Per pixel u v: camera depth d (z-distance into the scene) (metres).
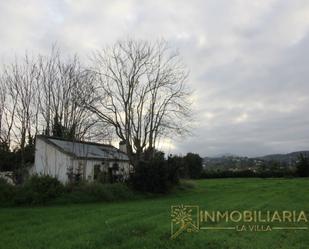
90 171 38.34
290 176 72.00
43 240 11.51
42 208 21.91
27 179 27.86
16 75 38.91
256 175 76.06
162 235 12.20
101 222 15.05
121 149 48.75
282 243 11.49
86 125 43.28
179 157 38.47
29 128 39.56
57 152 38.03
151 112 40.00
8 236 12.38
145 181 32.25
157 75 40.66
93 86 44.47
